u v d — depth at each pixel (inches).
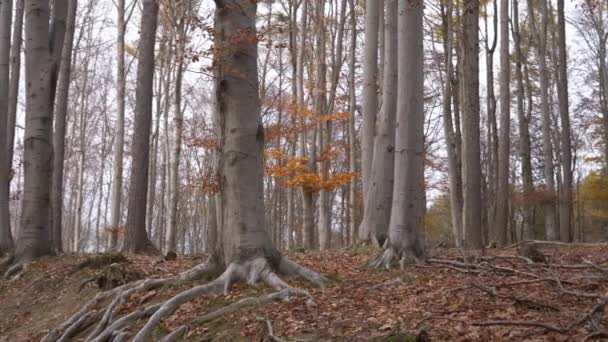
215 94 330.6
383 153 486.6
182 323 274.8
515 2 979.9
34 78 466.6
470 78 603.8
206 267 323.9
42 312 363.6
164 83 1018.7
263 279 303.1
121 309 300.0
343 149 1178.0
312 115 820.0
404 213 367.2
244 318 267.3
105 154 1535.4
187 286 313.1
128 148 1373.0
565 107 872.9
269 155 795.4
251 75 326.0
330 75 1095.6
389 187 485.1
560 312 255.6
